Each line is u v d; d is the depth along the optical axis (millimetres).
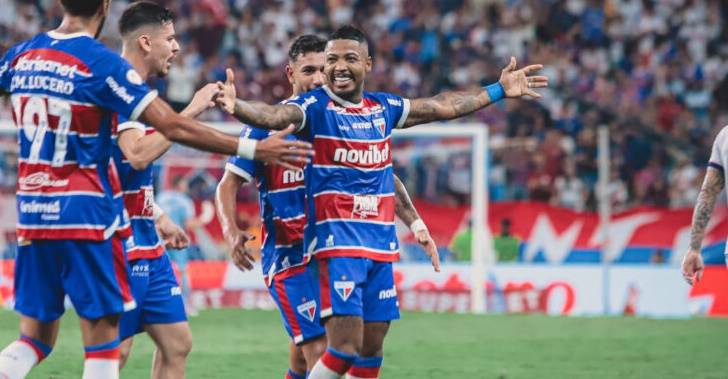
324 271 20938
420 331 42812
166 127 17906
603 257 54688
